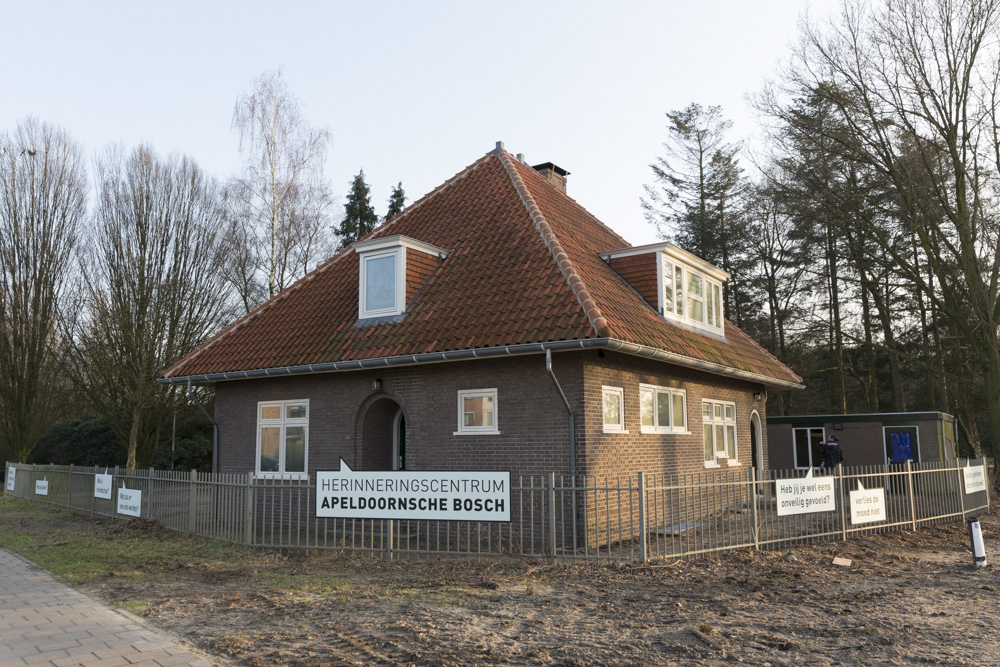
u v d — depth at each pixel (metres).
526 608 8.27
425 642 6.91
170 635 7.19
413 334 13.84
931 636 7.17
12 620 7.76
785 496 12.09
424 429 13.94
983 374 23.20
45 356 29.62
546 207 17.28
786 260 38.06
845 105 22.72
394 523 14.30
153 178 28.52
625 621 7.71
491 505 11.08
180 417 31.14
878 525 13.82
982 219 22.22
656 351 12.95
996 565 10.88
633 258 16.06
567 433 12.55
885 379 39.25
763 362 20.44
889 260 29.69
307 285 17.89
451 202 18.33
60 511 19.66
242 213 30.70
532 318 12.71
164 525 14.89
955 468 16.22
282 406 16.06
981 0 21.20
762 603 8.50
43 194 29.66
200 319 29.36
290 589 9.29
